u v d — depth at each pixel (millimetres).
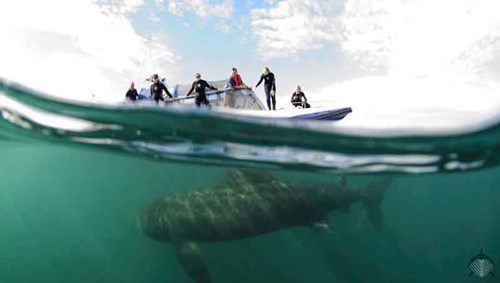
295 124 9773
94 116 10984
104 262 32219
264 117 9805
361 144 10383
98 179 29531
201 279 10727
